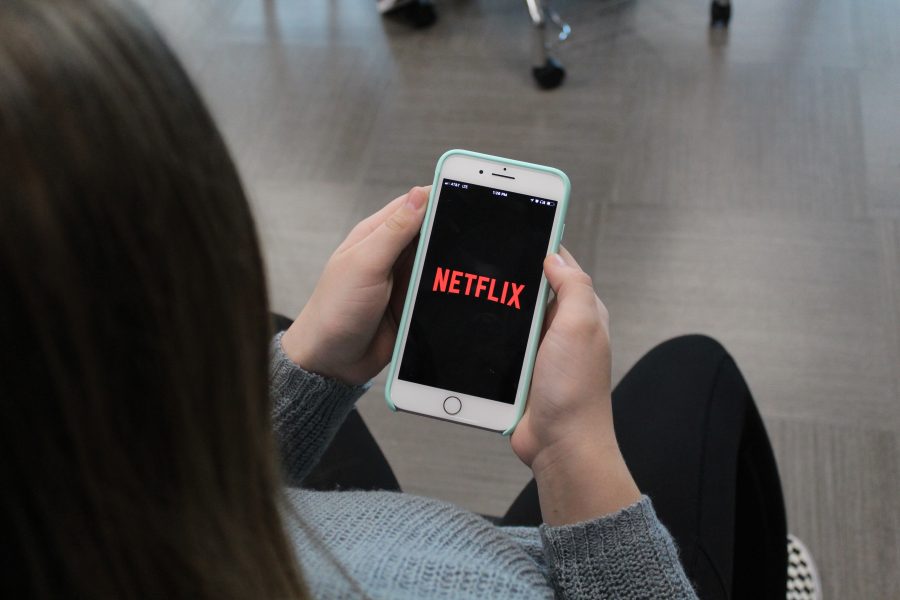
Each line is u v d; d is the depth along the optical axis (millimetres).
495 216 744
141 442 308
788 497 1456
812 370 1579
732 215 1794
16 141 257
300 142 2037
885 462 1474
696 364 1051
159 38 309
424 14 2211
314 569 442
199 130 318
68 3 285
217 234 317
